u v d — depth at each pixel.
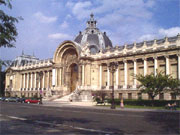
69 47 78.81
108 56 70.25
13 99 73.62
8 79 112.94
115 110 37.44
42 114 28.91
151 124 19.89
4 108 39.56
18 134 14.26
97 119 23.77
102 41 82.69
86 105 50.84
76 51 77.25
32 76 103.12
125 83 64.81
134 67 63.28
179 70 52.81
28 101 64.88
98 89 71.94
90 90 70.00
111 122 21.30
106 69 71.88
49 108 40.59
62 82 81.19
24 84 107.00
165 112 33.69
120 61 67.62
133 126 18.70
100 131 16.12
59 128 17.25
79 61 73.75
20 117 24.86
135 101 50.62
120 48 69.38
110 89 67.88
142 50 62.16
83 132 15.62
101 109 39.50
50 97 74.62
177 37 54.94
